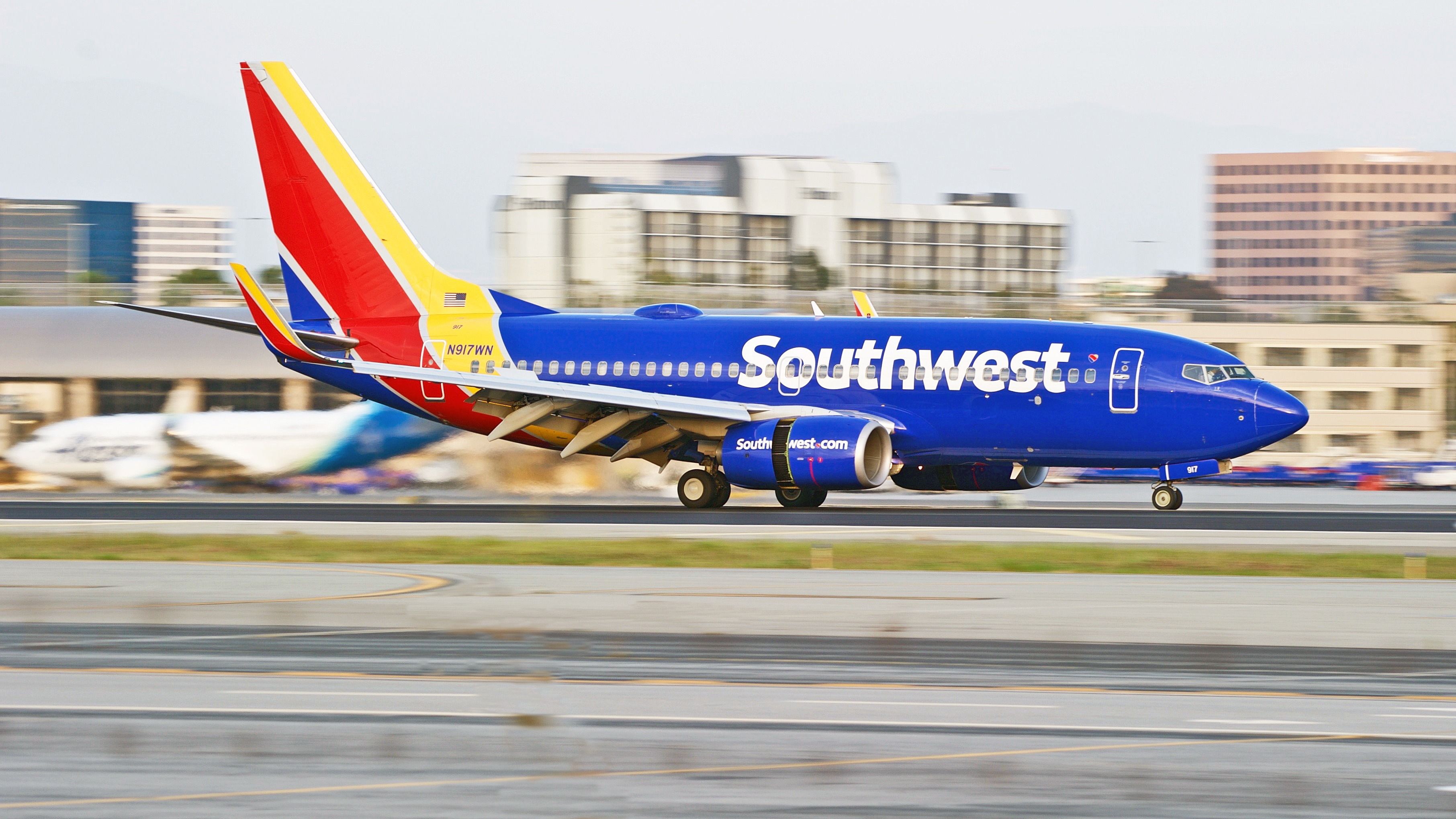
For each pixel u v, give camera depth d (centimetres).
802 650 7388
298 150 18062
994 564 10900
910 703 6219
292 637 7756
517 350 17488
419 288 17950
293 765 5262
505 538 12594
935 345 16162
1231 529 13438
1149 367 15388
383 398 17988
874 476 15675
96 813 4747
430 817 4716
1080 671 6894
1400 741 5641
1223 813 4784
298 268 18212
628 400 15850
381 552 11706
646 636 7781
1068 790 4997
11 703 6181
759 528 13600
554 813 4759
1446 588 9706
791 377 16538
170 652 7300
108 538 12475
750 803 4853
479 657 7188
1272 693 6456
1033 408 15675
